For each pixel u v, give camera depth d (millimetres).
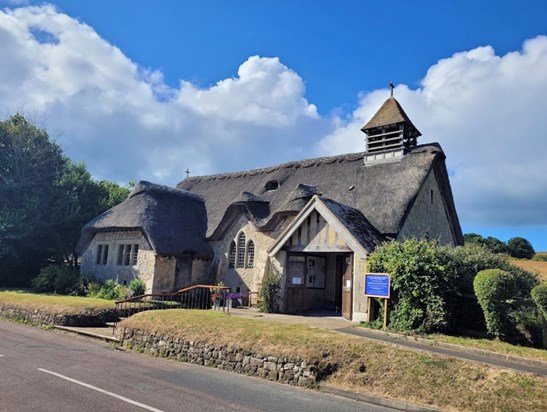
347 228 17609
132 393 7758
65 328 15523
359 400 8234
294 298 20016
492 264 15688
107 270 26125
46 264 32094
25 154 30797
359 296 16625
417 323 13922
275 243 19984
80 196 32312
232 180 31500
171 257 24391
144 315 13922
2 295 20359
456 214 26328
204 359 11141
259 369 10000
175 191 28172
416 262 14094
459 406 7562
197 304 21438
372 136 25172
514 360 10828
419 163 22656
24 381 8148
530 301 12648
